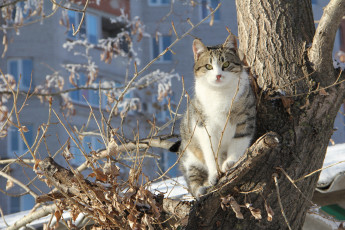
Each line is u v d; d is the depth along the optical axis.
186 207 7.00
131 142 8.05
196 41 8.52
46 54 28.25
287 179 6.46
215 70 7.70
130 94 22.45
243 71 7.79
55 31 28.30
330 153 10.26
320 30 6.64
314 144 6.68
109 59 13.37
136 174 6.55
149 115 24.33
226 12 34.09
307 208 6.79
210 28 33.84
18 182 6.84
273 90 7.03
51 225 7.97
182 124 8.43
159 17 33.38
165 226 7.16
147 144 7.84
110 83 16.66
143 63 32.94
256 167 6.43
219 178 6.55
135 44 32.22
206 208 6.28
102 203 6.40
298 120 6.68
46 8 26.34
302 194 6.32
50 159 6.55
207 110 7.72
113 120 25.08
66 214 8.20
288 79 6.98
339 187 8.42
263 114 6.99
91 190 6.28
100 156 7.09
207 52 8.22
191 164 8.07
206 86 7.85
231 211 6.38
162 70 33.28
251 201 6.35
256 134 7.27
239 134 7.52
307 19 7.43
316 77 6.83
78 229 7.39
